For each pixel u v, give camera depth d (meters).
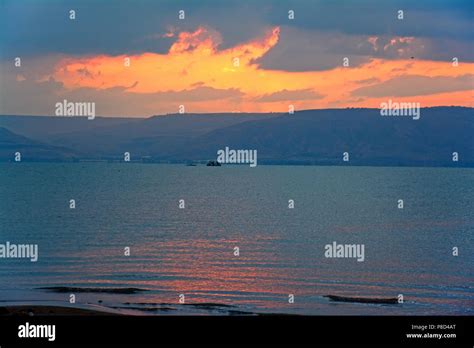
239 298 36.28
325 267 47.62
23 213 89.75
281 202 118.94
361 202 119.12
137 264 47.56
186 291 37.94
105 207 102.44
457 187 169.75
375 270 46.75
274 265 48.31
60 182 172.88
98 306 32.88
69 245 58.03
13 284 39.38
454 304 35.75
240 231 72.19
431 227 78.69
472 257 53.94
